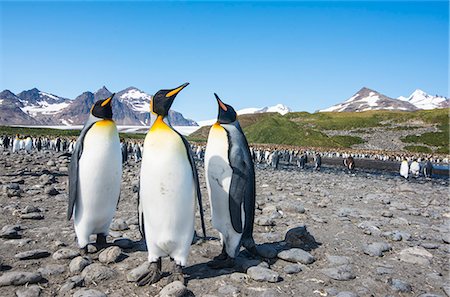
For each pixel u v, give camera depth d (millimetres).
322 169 31062
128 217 7684
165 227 4180
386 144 80312
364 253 5637
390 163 37531
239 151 4645
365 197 12109
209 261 4910
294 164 37531
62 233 6082
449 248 6113
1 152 31781
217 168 4641
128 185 12109
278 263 5035
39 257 4984
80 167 4746
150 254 4344
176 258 4332
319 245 5871
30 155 28797
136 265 4797
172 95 4219
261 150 44281
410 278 4723
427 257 5578
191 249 5570
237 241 4727
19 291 3947
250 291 4160
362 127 94375
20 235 5887
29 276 4191
